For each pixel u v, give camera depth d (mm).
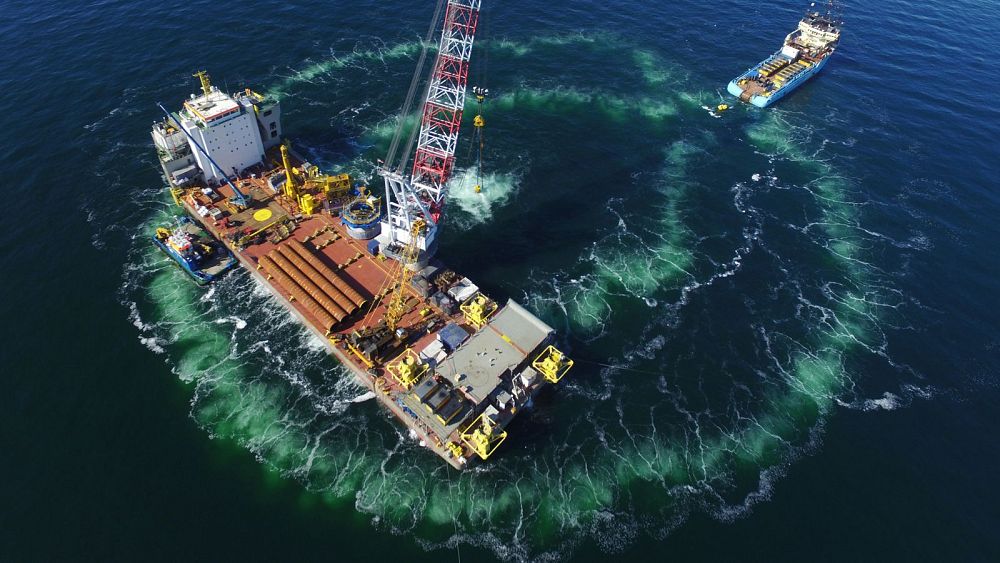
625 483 73750
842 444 79562
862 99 147125
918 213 116500
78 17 151250
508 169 120875
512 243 105750
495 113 134250
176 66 138125
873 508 72875
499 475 73875
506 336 82750
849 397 85375
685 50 161125
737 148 131375
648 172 123000
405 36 155875
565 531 69000
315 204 106812
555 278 100125
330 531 67875
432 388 74750
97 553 64938
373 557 65938
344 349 84562
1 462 72312
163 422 77312
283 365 85188
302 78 139000
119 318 89688
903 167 127312
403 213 94000
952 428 82188
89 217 104438
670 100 143375
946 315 97812
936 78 154125
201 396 80562
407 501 70938
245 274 97875
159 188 111125
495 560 66312
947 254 108375
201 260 96875
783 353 90688
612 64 153125
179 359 85062
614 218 112000
